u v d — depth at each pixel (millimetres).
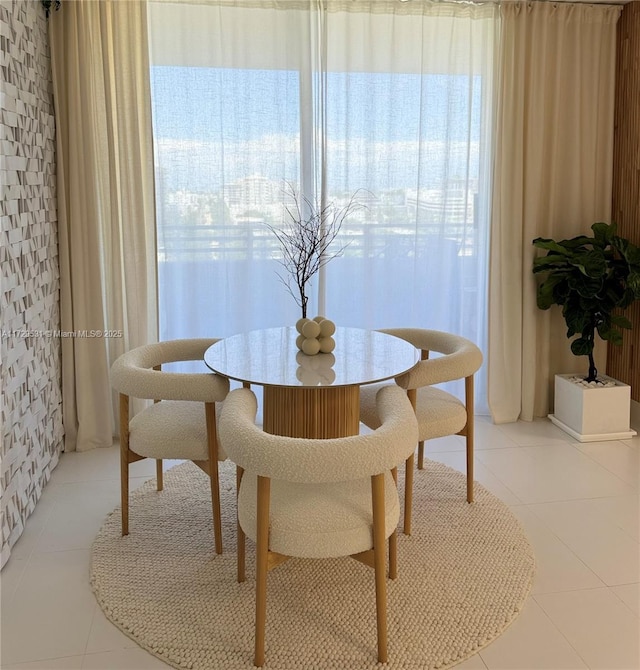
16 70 2838
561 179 4148
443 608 2375
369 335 3184
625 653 2164
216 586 2512
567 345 4320
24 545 2807
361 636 2232
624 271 3824
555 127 4020
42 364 3271
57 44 3479
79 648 2189
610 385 4020
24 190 2949
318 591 2480
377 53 3855
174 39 3670
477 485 3371
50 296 3463
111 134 3602
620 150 4133
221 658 2133
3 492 2609
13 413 2746
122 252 3754
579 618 2338
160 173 3775
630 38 3969
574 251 3961
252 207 3883
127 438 2801
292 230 3930
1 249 2570
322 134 3840
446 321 4230
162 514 3057
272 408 2600
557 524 2986
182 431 2721
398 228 4059
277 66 3760
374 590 2490
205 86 3732
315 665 2102
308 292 4016
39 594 2475
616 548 2787
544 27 3887
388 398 2328
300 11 3721
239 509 2242
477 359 2957
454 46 3898
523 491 3311
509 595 2449
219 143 3789
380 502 2023
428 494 3260
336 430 2555
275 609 2373
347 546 2037
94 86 3576
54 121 3537
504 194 4004
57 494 3270
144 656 2154
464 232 4125
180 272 3896
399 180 4012
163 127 3736
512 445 3902
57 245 3623
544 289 3938
